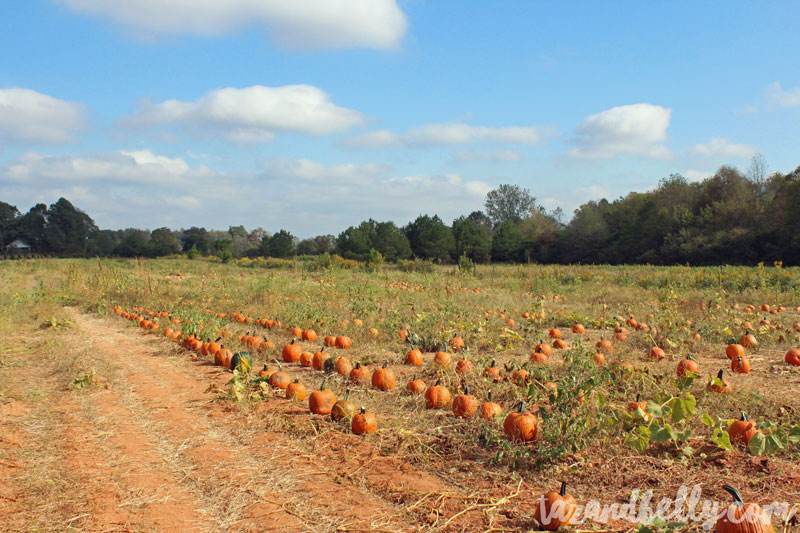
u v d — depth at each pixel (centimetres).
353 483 461
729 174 5194
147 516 400
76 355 948
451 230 6350
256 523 391
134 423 618
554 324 1344
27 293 1858
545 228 6806
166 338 1184
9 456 514
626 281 2411
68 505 417
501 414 584
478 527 384
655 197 5534
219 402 702
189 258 5881
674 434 482
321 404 649
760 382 756
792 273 2141
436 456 519
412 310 1384
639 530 350
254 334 1063
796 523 369
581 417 516
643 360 907
